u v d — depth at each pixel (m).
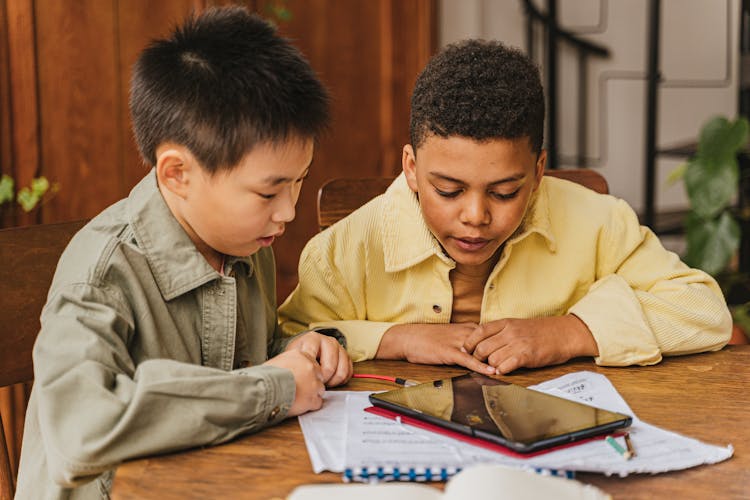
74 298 0.97
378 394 0.98
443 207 1.15
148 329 1.03
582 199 1.39
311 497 0.68
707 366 1.20
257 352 1.24
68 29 2.77
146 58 1.06
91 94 2.83
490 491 0.65
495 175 1.10
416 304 1.35
